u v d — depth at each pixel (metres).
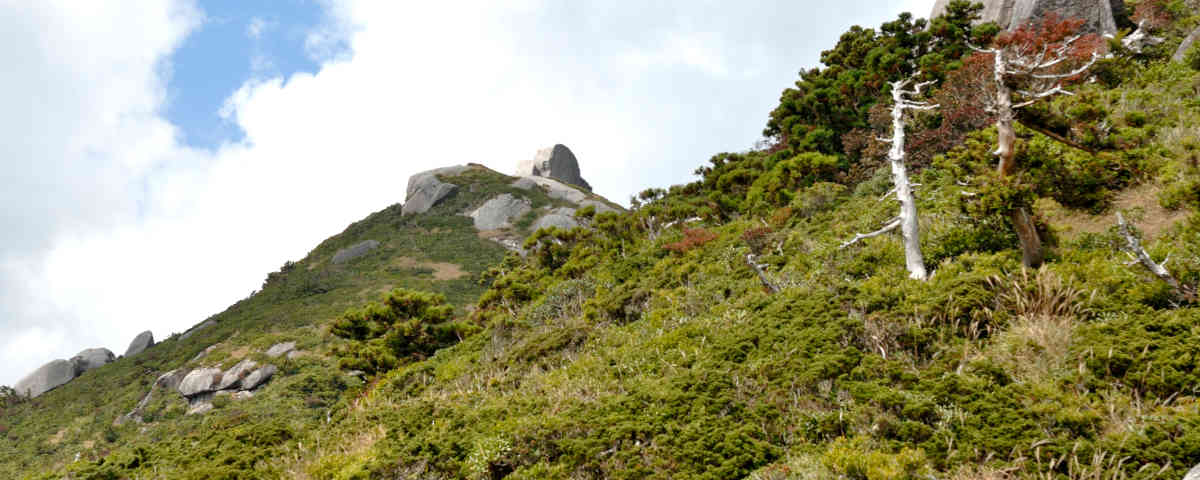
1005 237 10.88
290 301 60.72
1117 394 6.14
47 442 42.28
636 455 7.57
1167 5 21.98
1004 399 6.48
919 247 11.37
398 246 74.06
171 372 46.12
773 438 7.30
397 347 24.66
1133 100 14.88
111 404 47.06
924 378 7.30
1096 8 23.14
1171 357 6.28
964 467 5.71
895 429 6.54
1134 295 7.71
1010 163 10.73
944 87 19.83
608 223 28.69
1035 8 24.02
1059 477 5.30
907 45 27.28
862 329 9.03
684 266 17.98
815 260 14.16
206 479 10.45
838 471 6.04
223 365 43.12
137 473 12.06
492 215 80.62
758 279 14.62
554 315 20.03
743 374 8.95
